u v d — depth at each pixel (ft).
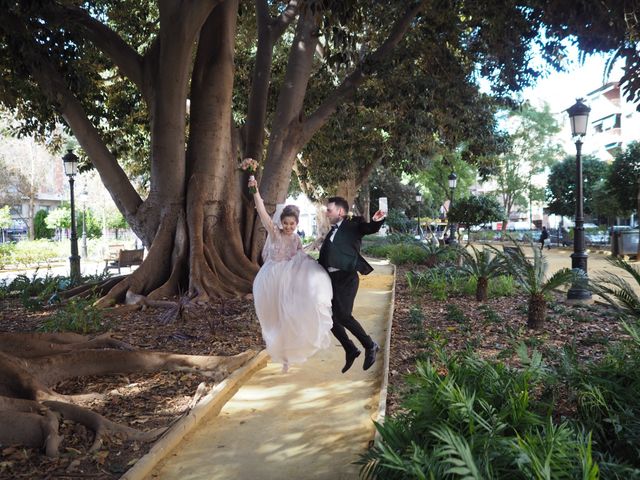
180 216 36.81
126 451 13.35
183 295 34.45
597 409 12.52
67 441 13.55
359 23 28.73
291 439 14.34
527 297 35.86
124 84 53.36
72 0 39.06
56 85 34.50
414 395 12.48
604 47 28.96
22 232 153.17
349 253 15.81
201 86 37.32
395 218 132.57
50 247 103.96
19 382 15.72
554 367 17.47
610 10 27.14
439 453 9.18
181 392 17.48
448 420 10.84
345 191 77.05
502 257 30.73
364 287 44.09
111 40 36.22
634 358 14.30
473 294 37.29
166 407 16.24
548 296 32.19
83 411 14.44
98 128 53.93
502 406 12.01
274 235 16.33
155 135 36.24
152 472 12.67
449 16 38.99
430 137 61.46
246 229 40.75
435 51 41.55
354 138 59.77
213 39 37.04
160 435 14.12
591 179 118.01
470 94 47.01
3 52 34.01
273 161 41.81
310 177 74.95
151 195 37.35
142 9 49.32
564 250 100.48
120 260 64.28
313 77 55.93
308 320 15.56
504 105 49.93
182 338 24.29
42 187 153.17
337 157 62.34
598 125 146.92
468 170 123.75
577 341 23.29
